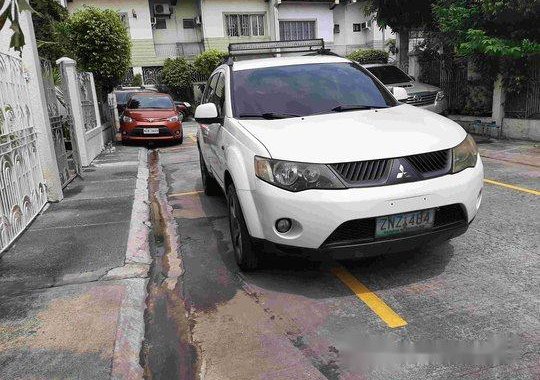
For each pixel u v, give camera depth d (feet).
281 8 94.89
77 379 8.80
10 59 17.74
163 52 94.12
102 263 14.29
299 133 12.14
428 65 42.86
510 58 32.07
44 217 19.54
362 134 11.80
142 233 17.19
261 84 15.57
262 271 13.52
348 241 10.91
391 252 11.36
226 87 15.75
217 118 15.56
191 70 89.25
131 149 41.39
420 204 10.93
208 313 11.41
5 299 12.14
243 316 11.14
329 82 15.80
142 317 11.40
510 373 8.59
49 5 47.21
